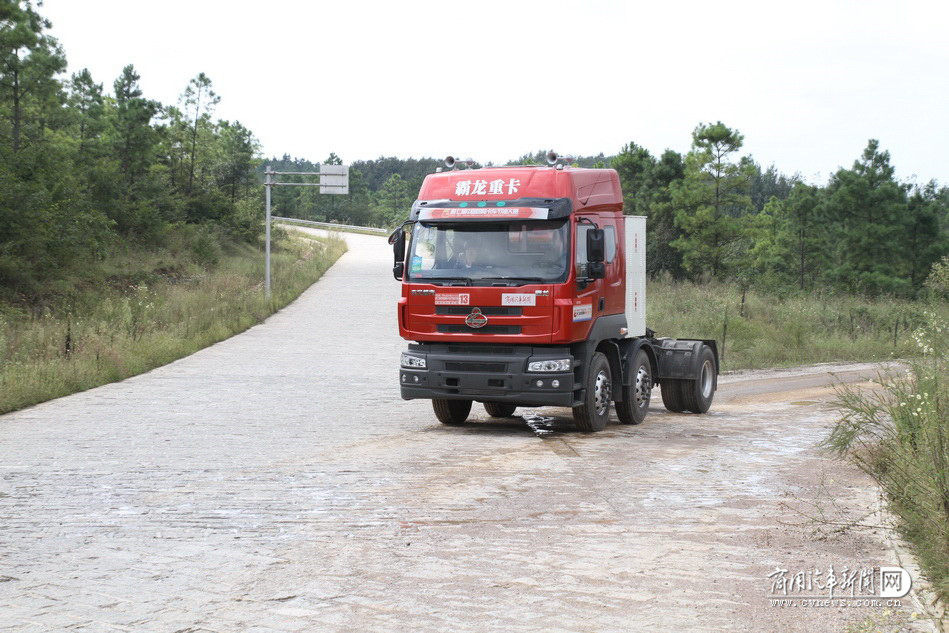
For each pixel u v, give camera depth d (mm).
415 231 12953
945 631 5254
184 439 11875
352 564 6609
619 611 5645
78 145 44688
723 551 6957
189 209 57219
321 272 52719
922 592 5977
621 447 11703
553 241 12250
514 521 7848
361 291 43562
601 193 13312
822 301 37344
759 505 8469
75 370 17391
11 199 28422
